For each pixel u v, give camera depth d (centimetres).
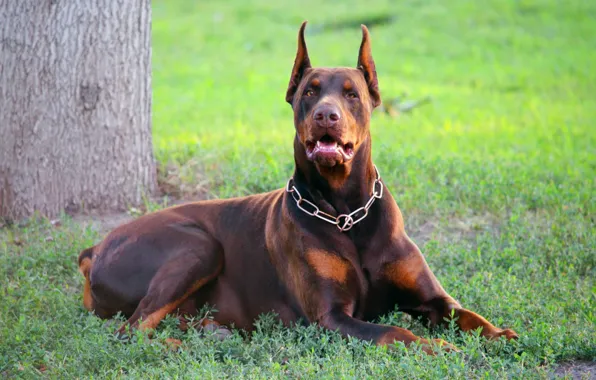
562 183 1079
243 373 607
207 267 723
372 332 628
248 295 724
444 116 1638
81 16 973
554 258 852
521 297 733
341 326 643
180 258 720
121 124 1004
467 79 1997
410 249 686
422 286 680
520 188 1044
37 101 973
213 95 1898
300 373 591
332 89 661
